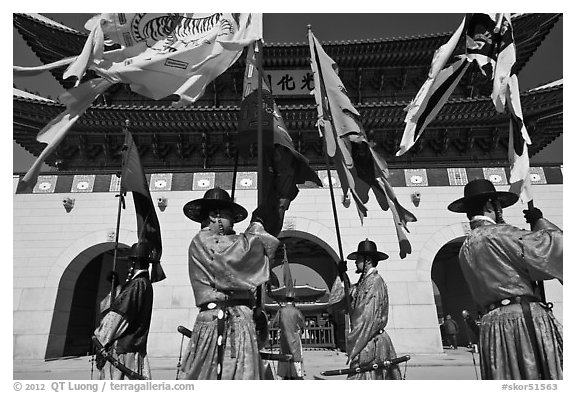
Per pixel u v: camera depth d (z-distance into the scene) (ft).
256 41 18.56
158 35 18.99
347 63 67.82
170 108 56.49
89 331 62.59
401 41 64.23
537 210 13.80
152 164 62.59
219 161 63.00
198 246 13.30
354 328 19.24
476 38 16.40
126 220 52.75
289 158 20.70
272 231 19.02
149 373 16.93
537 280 12.54
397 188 54.65
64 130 16.93
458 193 54.13
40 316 48.91
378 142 62.44
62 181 53.98
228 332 12.37
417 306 49.78
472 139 61.87
